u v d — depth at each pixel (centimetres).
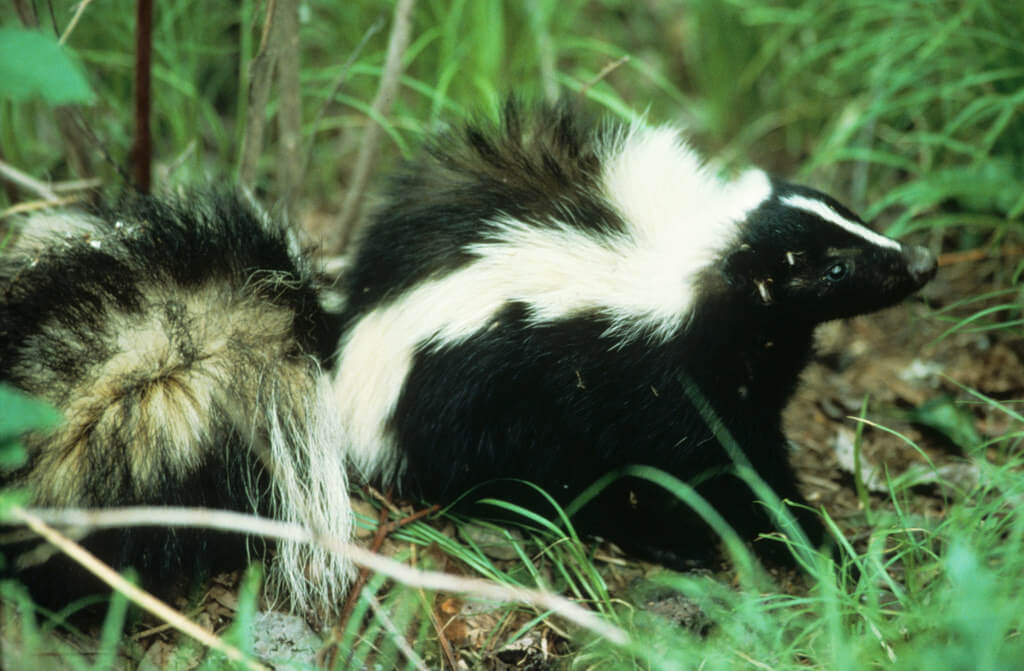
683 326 642
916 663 475
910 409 806
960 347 839
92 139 738
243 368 618
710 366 659
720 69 1059
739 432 680
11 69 400
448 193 658
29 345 571
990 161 862
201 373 605
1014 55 858
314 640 588
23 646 514
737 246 643
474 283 631
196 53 916
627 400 651
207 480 590
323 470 625
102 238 631
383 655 579
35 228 648
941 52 908
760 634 564
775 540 701
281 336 648
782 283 650
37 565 549
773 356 681
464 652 595
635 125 696
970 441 752
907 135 938
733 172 945
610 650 581
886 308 681
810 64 1046
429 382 642
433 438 651
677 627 611
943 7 905
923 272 655
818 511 701
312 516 612
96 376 582
